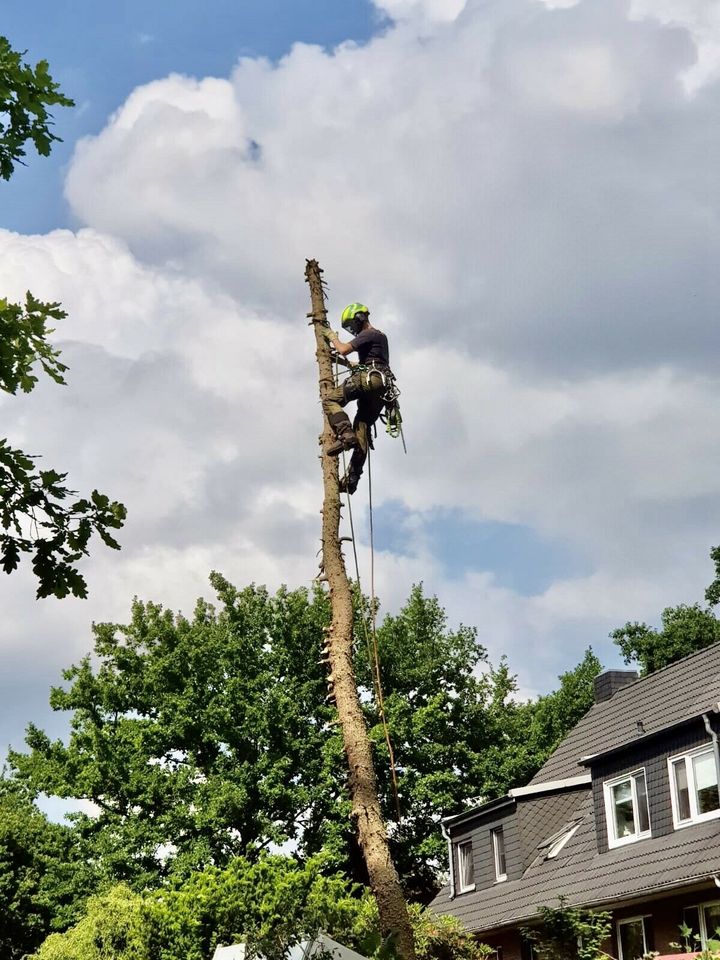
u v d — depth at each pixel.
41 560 7.73
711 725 20.39
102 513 7.78
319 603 42.38
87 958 25.47
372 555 10.90
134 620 41.06
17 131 7.66
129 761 38.91
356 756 9.35
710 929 18.95
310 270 10.84
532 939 18.41
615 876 21.47
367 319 11.02
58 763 39.03
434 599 45.84
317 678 42.16
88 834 38.31
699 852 19.39
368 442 10.65
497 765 42.59
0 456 7.58
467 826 29.02
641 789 22.52
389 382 10.55
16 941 36.31
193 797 37.78
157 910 25.28
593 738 27.28
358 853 40.78
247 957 20.81
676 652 43.59
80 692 39.44
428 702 43.84
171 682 39.81
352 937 21.44
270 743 39.66
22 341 7.89
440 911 28.59
